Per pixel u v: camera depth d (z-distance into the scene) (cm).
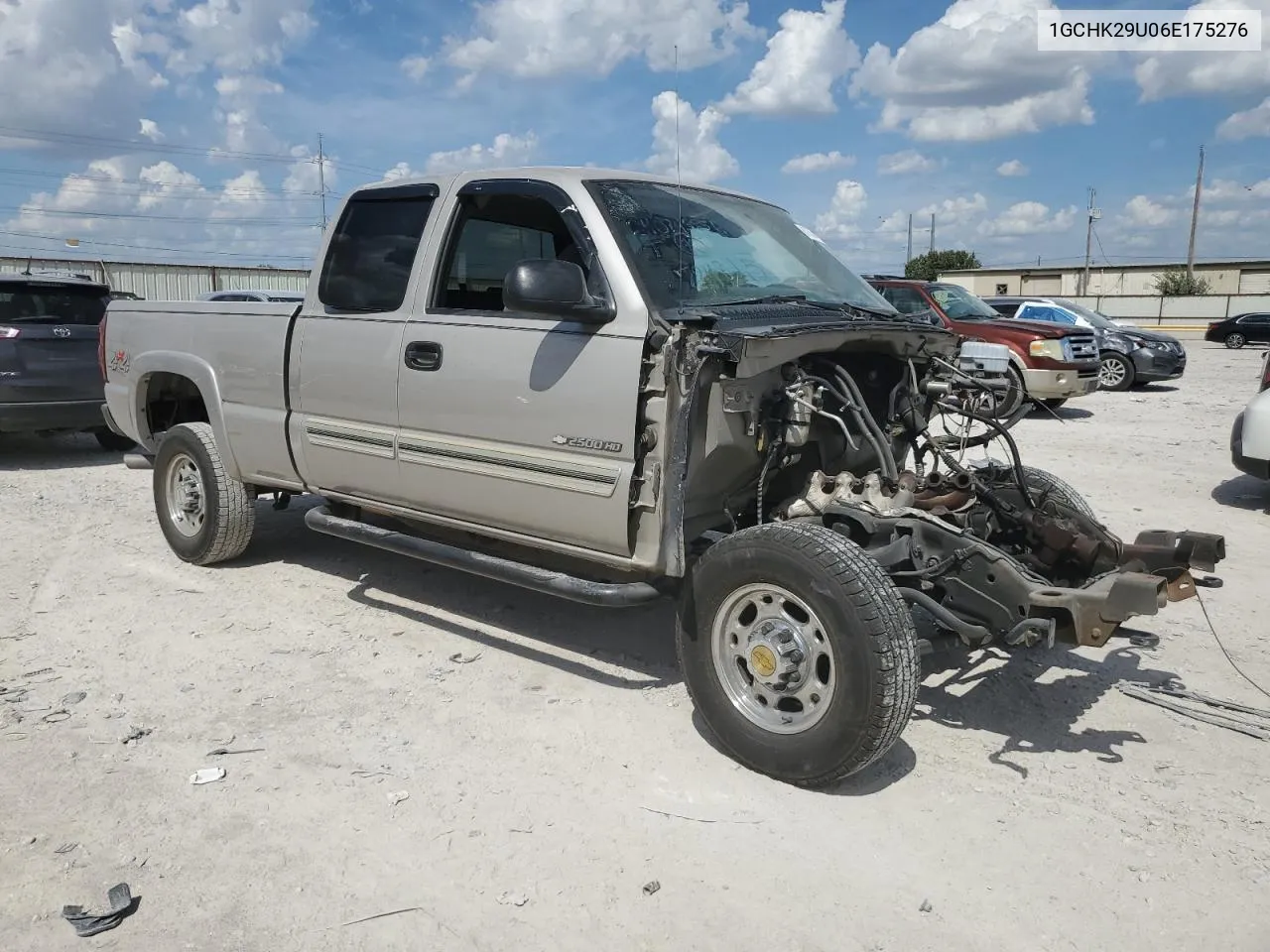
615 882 303
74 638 495
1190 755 384
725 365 363
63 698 425
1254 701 430
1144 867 312
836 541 343
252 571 607
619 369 376
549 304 370
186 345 583
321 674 453
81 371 958
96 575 597
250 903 291
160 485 626
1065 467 955
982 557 361
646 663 469
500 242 464
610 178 427
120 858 311
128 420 646
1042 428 1230
